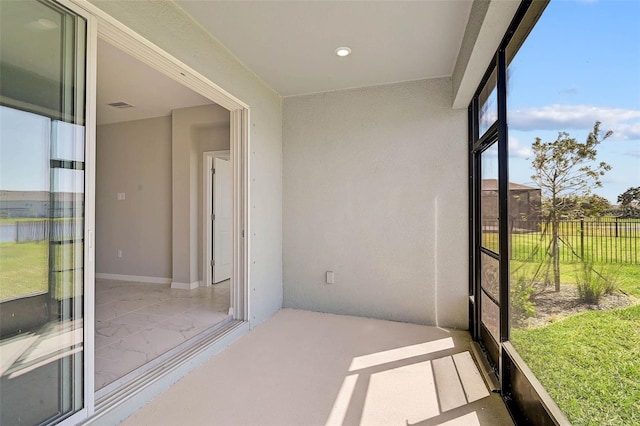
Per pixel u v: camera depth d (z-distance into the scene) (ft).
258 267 10.43
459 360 7.96
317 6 6.83
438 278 10.43
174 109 14.40
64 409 4.76
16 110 4.18
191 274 14.39
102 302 11.94
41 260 4.48
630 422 2.93
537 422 5.01
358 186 11.28
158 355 7.39
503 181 6.47
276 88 11.28
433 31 7.77
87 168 5.01
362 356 8.14
